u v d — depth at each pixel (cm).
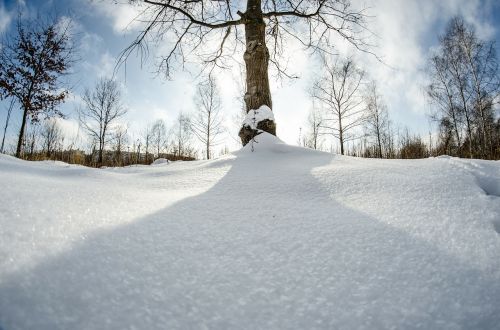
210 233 132
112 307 83
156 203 160
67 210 129
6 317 71
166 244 118
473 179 205
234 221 147
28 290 80
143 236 120
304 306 95
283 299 97
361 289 104
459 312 97
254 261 115
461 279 111
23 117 967
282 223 148
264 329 85
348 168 240
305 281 106
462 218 157
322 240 133
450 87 1733
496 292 106
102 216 131
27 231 105
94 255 101
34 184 157
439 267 117
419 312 96
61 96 1020
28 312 74
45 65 980
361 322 91
